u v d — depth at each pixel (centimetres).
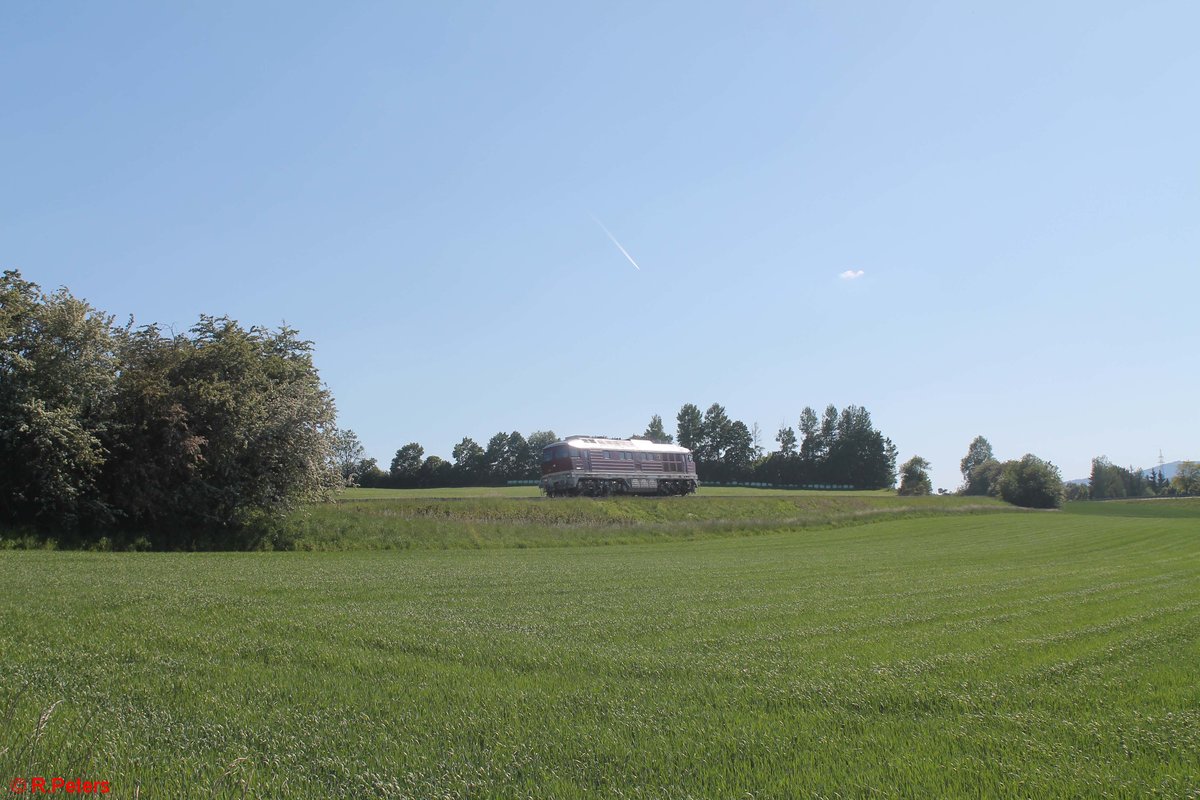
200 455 3750
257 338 4394
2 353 3409
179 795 619
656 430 14625
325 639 1353
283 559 3316
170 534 3853
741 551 4347
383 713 884
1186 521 7369
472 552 4041
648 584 2494
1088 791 682
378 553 3900
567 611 1833
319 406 4241
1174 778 715
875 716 929
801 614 1816
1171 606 1938
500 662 1201
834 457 14362
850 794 668
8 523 3503
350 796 640
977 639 1466
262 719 841
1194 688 1073
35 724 776
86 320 3684
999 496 10681
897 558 3781
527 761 731
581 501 5728
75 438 3406
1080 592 2270
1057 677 1140
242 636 1331
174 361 4000
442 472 12638
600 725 855
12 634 1259
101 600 1678
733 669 1170
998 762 756
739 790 671
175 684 981
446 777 684
